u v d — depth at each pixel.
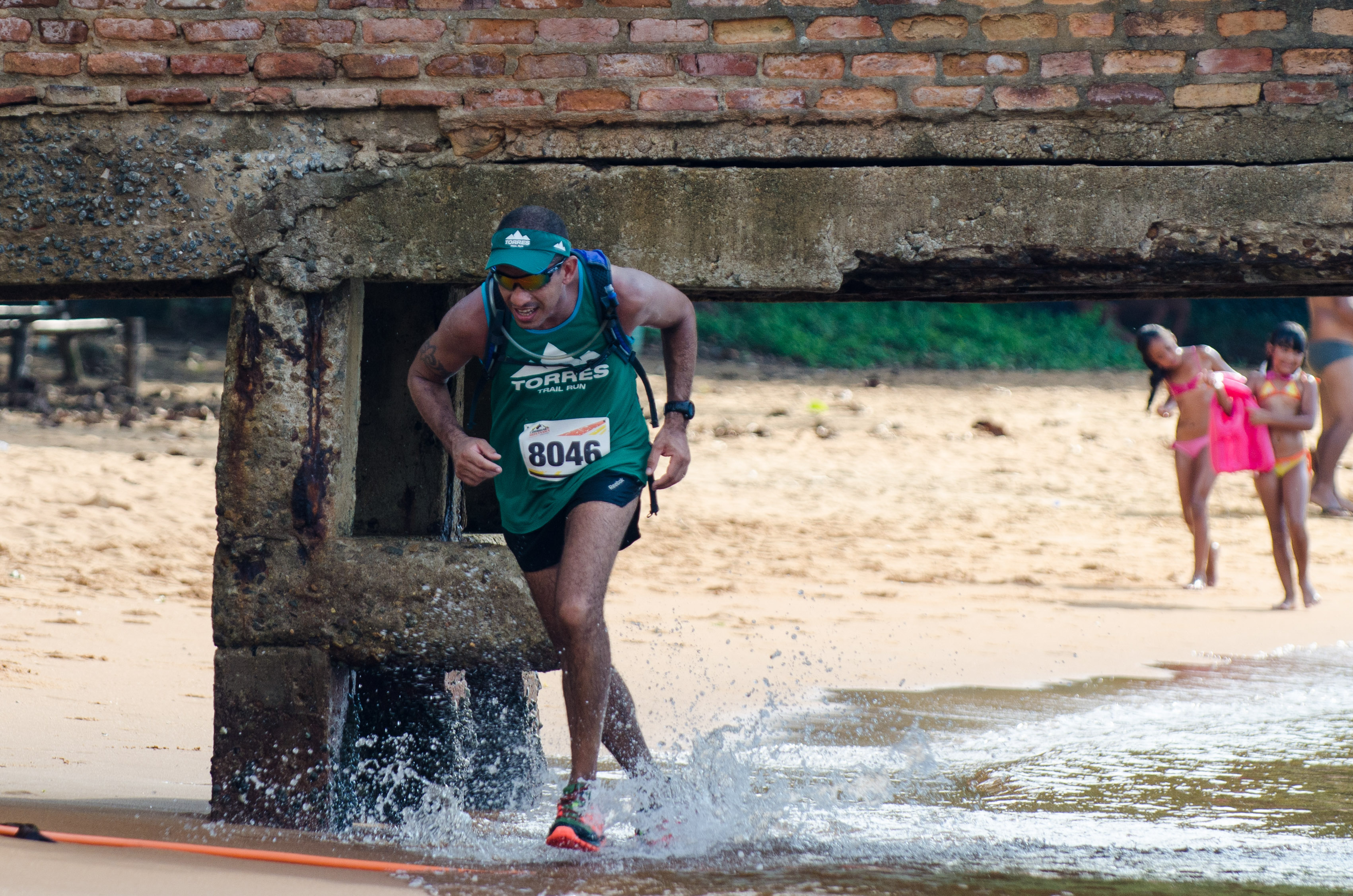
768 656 26.16
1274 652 27.77
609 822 13.98
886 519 43.78
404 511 16.89
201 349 85.88
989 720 21.58
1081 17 14.55
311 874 11.67
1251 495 49.47
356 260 14.79
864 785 17.06
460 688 16.45
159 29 14.84
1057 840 14.20
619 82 14.73
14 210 14.95
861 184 14.66
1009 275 15.13
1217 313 103.69
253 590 14.57
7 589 28.55
